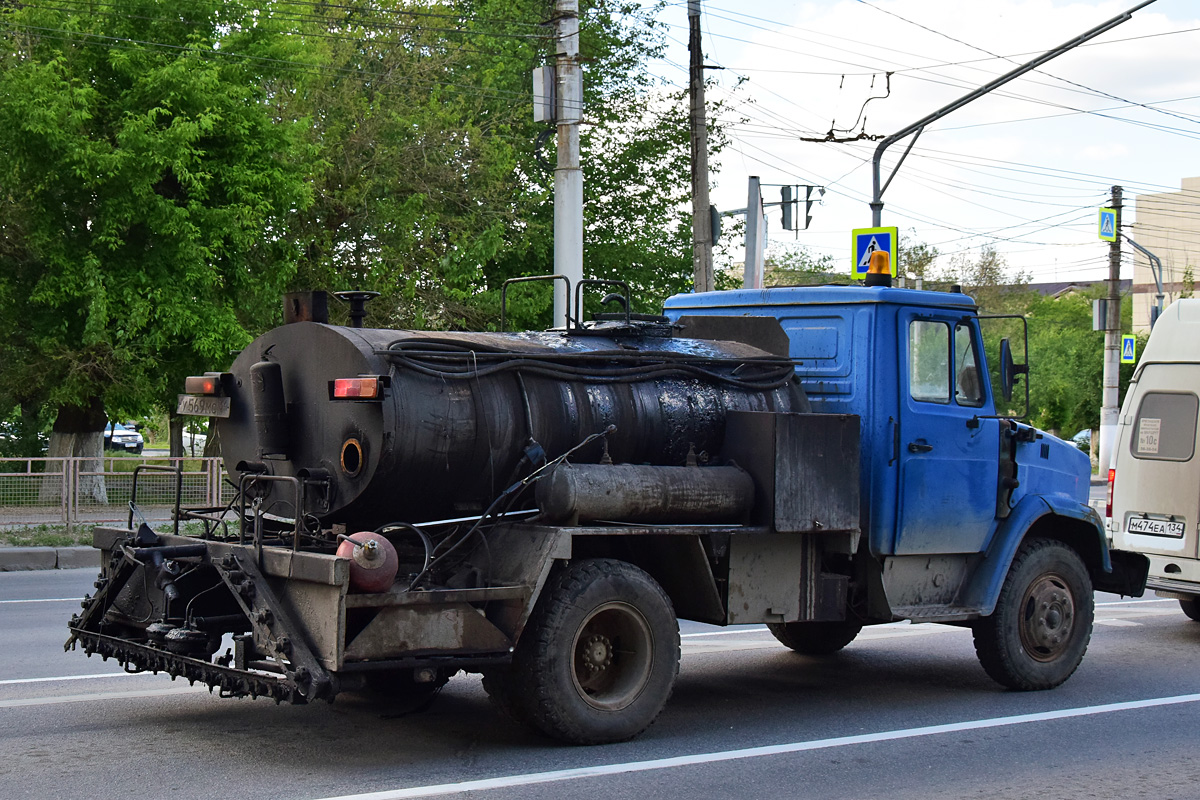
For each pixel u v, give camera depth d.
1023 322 8.30
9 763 5.97
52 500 16.22
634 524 6.60
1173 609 13.52
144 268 19.61
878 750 6.62
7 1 20.28
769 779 5.94
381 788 5.57
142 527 6.79
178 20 20.36
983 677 9.02
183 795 5.44
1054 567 8.57
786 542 7.30
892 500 7.80
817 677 8.91
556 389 6.81
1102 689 8.63
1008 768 6.30
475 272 25.84
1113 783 6.04
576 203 15.54
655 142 31.62
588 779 5.82
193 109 19.58
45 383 20.06
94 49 19.72
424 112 25.81
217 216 19.56
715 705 7.81
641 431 6.99
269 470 7.04
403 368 6.34
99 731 6.67
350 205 24.92
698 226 19.39
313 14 26.16
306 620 5.78
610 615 6.61
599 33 31.56
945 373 8.21
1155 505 11.65
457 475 6.45
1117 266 32.59
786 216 22.53
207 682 6.20
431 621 5.91
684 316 8.42
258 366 6.71
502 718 7.16
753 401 7.50
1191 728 7.33
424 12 27.64
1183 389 11.57
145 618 6.68
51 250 19.08
